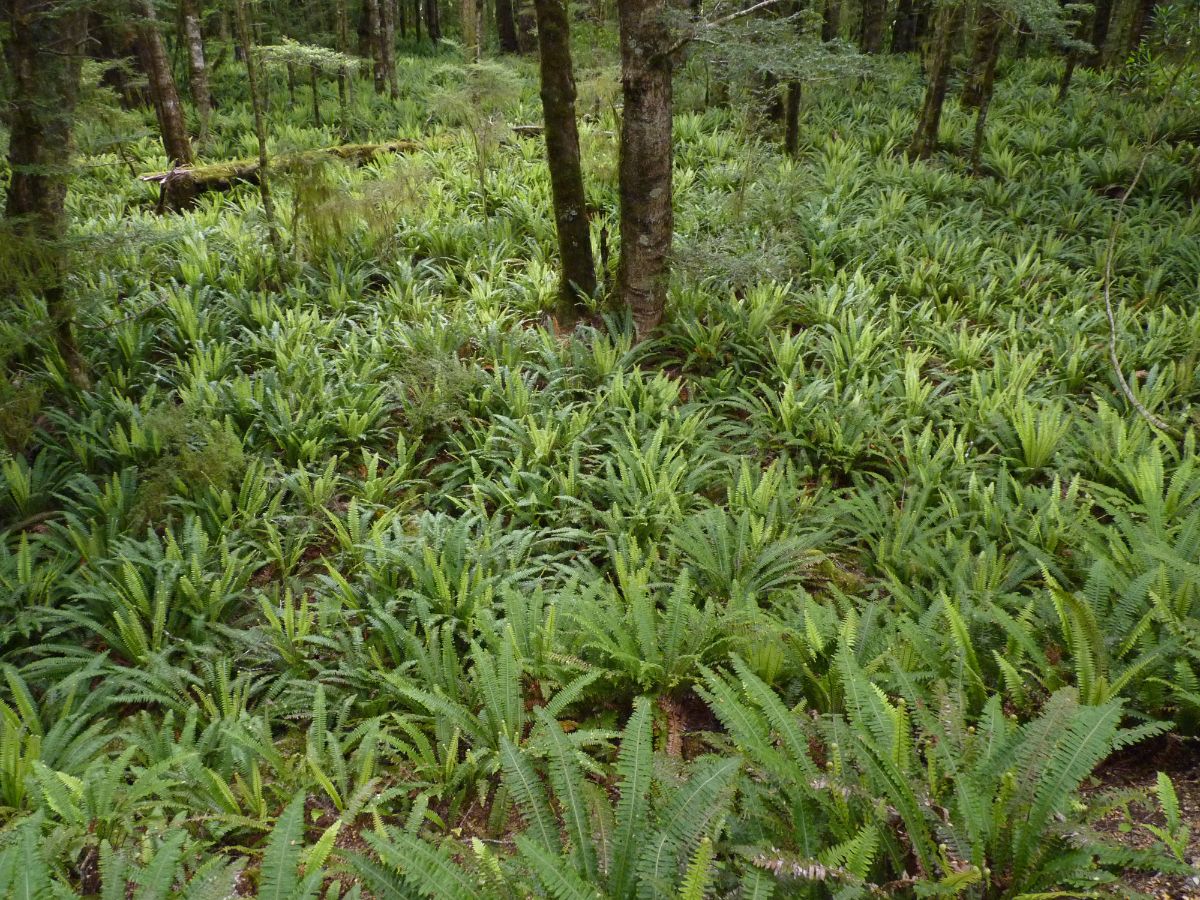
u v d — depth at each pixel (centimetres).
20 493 593
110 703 419
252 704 443
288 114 1869
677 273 848
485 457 645
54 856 287
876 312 848
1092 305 867
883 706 278
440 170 1280
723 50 663
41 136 602
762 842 227
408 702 406
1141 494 500
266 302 877
